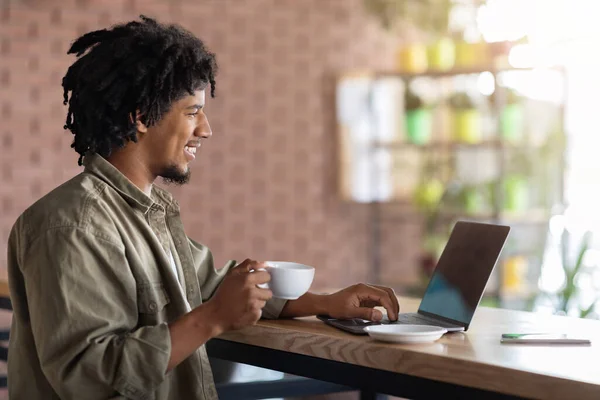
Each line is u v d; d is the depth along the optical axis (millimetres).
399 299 3039
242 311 2182
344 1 6652
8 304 3480
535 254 6281
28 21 5656
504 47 6250
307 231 6633
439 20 6430
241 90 6402
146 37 2393
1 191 5598
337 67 6660
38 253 2176
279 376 3105
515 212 6082
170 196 2604
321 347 2301
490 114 6375
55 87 5746
